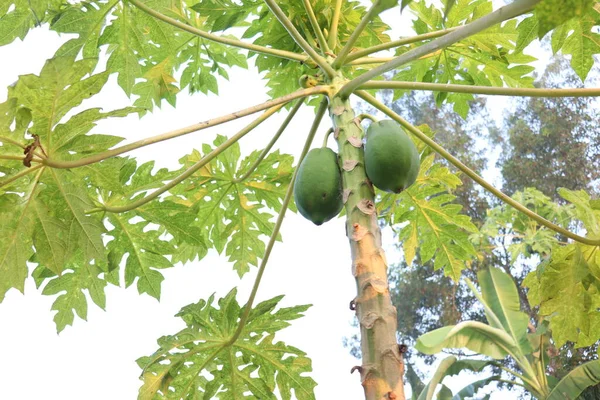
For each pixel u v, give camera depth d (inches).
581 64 124.5
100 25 146.0
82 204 109.0
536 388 334.3
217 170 149.0
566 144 593.3
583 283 120.3
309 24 137.0
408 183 105.2
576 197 118.6
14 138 100.0
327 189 105.2
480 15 146.5
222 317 130.6
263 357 134.6
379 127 107.0
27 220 108.5
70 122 100.7
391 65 97.7
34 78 95.3
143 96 162.9
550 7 63.7
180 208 132.1
